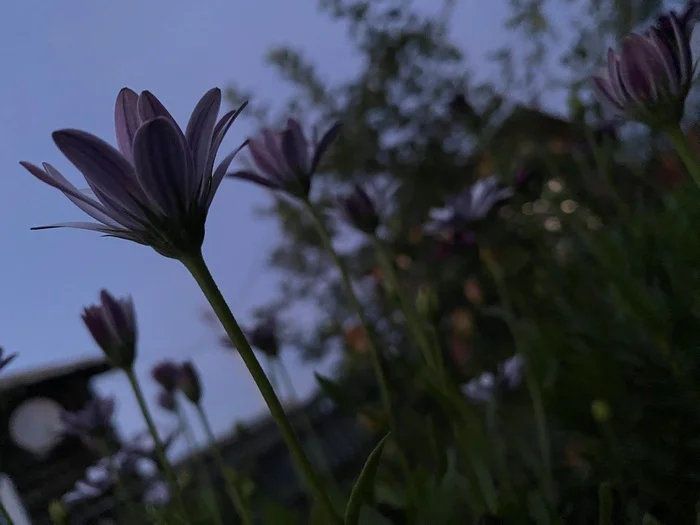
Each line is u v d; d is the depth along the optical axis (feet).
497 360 1.49
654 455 0.70
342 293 3.28
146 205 0.46
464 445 0.74
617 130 1.33
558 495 0.74
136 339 0.76
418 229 2.16
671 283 0.89
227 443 3.15
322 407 3.26
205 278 0.46
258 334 1.26
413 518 0.71
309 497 1.12
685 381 0.73
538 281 1.43
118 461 1.26
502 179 1.62
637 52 0.62
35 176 0.46
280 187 0.86
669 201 1.05
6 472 1.89
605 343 0.86
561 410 0.86
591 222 1.60
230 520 1.06
